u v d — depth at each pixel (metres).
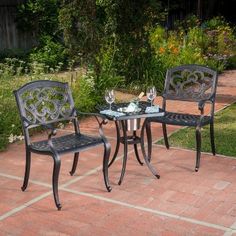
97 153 5.63
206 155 5.50
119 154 5.57
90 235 3.62
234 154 5.52
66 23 8.30
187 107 8.13
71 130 6.77
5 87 6.96
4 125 6.25
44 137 6.41
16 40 14.25
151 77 9.41
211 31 14.16
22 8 13.88
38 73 8.09
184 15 18.50
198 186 4.56
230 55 13.31
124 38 9.37
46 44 13.12
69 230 3.71
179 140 6.14
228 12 20.81
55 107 4.69
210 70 5.50
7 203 4.24
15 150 5.84
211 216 3.92
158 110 4.68
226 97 9.02
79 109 7.31
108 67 9.10
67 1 8.18
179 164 5.21
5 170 5.11
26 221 3.88
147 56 9.55
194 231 3.67
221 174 4.88
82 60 8.45
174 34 12.90
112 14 9.12
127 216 3.94
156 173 4.78
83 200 4.28
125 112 4.60
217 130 6.58
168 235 3.60
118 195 4.38
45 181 4.76
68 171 5.03
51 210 4.08
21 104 4.38
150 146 5.28
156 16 9.71
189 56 10.88
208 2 19.41
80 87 7.83
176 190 4.47
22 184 4.70
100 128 4.52
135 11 9.25
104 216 3.95
